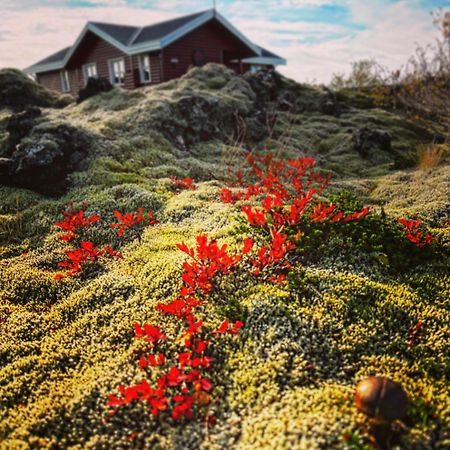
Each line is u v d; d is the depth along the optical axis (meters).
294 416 2.94
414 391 3.21
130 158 8.74
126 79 21.83
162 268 4.94
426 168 9.04
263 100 14.22
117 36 20.77
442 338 3.83
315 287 4.39
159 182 7.87
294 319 3.88
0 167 7.61
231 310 4.02
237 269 4.66
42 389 3.56
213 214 6.35
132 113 10.33
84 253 5.32
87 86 12.88
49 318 4.52
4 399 3.47
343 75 24.36
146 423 3.11
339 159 11.07
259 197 7.05
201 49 20.88
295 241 5.10
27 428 3.17
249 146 11.39
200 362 3.28
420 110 16.33
